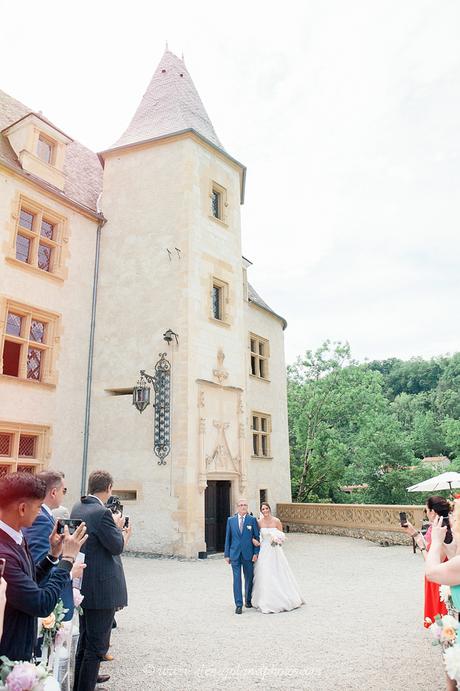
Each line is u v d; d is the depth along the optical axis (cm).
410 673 475
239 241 1789
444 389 6234
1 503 261
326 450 2905
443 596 420
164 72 2014
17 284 1370
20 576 250
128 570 1118
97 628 403
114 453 1463
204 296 1562
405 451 2816
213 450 1455
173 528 1323
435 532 339
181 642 584
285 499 2212
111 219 1697
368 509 1745
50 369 1440
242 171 1891
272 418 2234
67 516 556
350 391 2823
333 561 1255
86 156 2089
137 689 443
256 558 768
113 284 1627
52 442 1405
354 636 602
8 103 1775
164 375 1451
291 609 744
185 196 1589
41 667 250
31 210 1459
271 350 2345
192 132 1639
